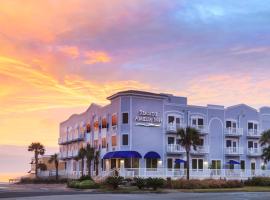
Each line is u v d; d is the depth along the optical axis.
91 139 77.44
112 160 67.19
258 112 79.69
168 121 69.12
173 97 70.81
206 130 72.06
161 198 31.78
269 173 73.25
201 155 71.44
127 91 65.94
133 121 65.44
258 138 78.31
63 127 95.81
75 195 33.84
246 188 52.56
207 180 54.19
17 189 47.88
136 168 61.88
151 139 66.69
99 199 29.19
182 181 51.00
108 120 70.50
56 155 84.25
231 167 74.62
